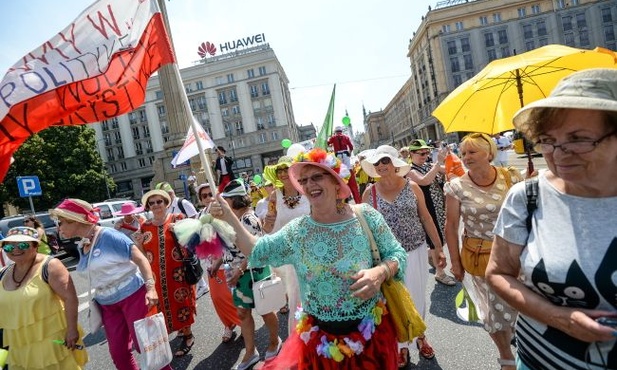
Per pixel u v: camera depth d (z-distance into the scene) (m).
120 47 2.54
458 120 3.30
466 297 2.92
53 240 10.71
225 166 10.78
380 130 138.75
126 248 2.91
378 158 3.07
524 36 62.41
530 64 2.74
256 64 69.00
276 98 68.88
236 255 3.30
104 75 2.55
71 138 30.84
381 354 1.85
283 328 4.10
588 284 1.12
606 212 1.14
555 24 62.00
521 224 1.38
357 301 1.84
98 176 31.95
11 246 2.59
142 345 2.70
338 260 1.84
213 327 4.39
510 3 62.03
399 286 1.91
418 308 3.07
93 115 2.60
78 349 2.82
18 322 2.63
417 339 3.12
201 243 2.19
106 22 2.52
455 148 21.69
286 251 2.01
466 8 62.28
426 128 75.00
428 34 65.19
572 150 1.15
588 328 1.09
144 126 69.44
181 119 16.52
